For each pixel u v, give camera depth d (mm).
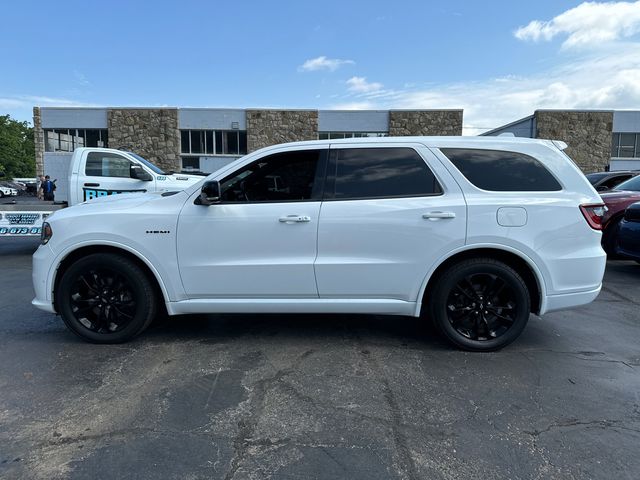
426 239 3777
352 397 3143
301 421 2838
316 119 28625
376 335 4371
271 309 3955
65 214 4020
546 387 3309
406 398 3135
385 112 28547
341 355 3879
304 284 3867
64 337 4309
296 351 3965
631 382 3408
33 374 3498
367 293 3883
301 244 3840
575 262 3836
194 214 3879
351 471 2363
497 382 3383
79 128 28000
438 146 3941
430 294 3971
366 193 3879
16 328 4578
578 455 2502
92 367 3627
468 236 3762
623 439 2656
